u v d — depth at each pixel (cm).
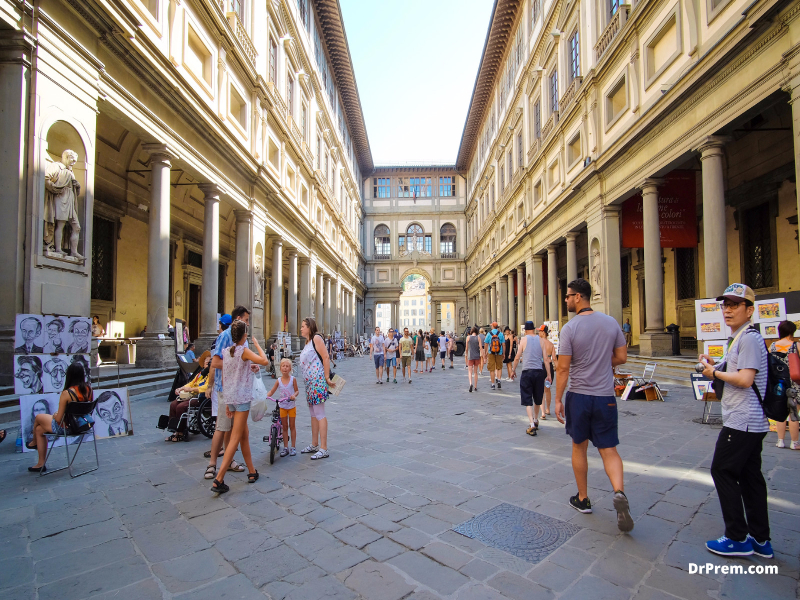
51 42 779
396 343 1625
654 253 1393
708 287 1091
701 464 532
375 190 5575
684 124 1182
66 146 830
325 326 3356
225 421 504
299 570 304
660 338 1401
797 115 829
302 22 2512
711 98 1075
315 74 2758
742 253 1484
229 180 1592
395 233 5500
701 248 1689
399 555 323
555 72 2230
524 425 796
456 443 663
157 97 1120
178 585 286
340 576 296
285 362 614
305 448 637
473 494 446
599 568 302
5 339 716
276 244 2219
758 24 893
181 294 1948
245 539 351
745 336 322
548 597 270
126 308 1611
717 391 339
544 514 394
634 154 1444
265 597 272
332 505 421
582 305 396
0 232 726
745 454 313
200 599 271
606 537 348
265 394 548
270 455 564
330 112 3419
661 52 1317
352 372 2156
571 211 1978
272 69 2053
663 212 1462
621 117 1517
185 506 422
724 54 993
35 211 746
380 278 5459
